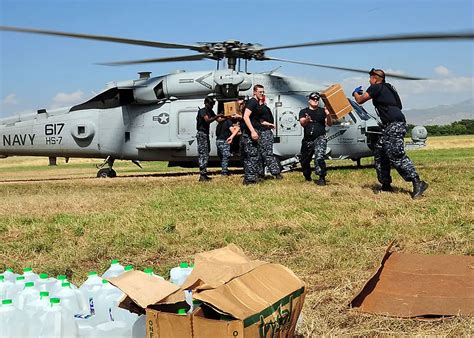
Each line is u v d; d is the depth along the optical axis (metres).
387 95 9.62
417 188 9.62
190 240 7.08
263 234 7.10
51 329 2.97
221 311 2.93
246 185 12.30
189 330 2.89
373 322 4.05
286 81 16.39
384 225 7.39
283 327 3.24
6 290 3.63
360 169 16.22
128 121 17.27
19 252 6.76
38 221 8.73
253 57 15.46
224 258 3.96
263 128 13.12
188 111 16.78
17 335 2.98
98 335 3.10
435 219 7.65
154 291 3.23
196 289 3.20
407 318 4.09
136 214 8.95
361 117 16.20
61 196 12.04
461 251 5.96
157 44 13.56
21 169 38.59
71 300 3.35
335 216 8.12
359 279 5.09
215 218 8.38
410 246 6.31
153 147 16.94
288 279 3.48
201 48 14.74
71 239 7.39
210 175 16.16
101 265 6.15
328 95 11.88
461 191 10.38
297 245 6.50
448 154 32.44
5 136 18.12
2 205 10.88
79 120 17.64
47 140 17.91
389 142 9.67
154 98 16.91
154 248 6.77
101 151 17.69
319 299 4.60
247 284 3.26
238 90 16.12
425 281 4.88
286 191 10.91
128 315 3.38
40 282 3.71
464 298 4.42
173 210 9.21
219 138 14.88
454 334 3.71
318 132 12.05
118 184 14.53
